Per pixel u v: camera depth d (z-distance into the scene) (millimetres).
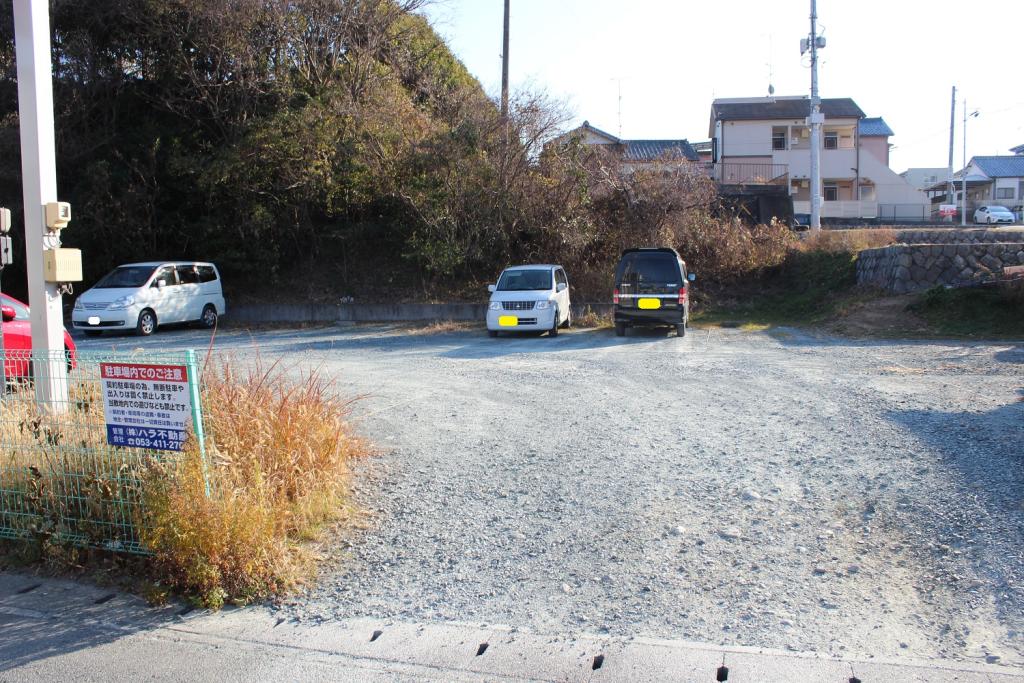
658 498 5023
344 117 18906
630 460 5871
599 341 14273
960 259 15758
